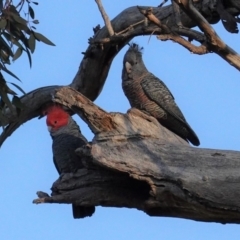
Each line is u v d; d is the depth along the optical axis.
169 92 13.41
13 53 10.69
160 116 13.30
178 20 10.26
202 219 10.05
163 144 10.16
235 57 9.97
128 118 10.38
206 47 9.85
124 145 10.11
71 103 10.25
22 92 10.47
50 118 12.39
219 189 9.47
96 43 11.52
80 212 11.71
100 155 9.95
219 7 10.82
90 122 10.26
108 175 10.40
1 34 10.25
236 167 9.67
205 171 9.66
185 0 9.42
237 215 9.62
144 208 10.22
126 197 10.45
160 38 9.73
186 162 9.85
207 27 9.61
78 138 12.22
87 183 10.53
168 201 9.81
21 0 10.39
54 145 12.25
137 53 13.91
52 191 10.77
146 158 9.94
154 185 9.76
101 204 10.65
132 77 13.62
